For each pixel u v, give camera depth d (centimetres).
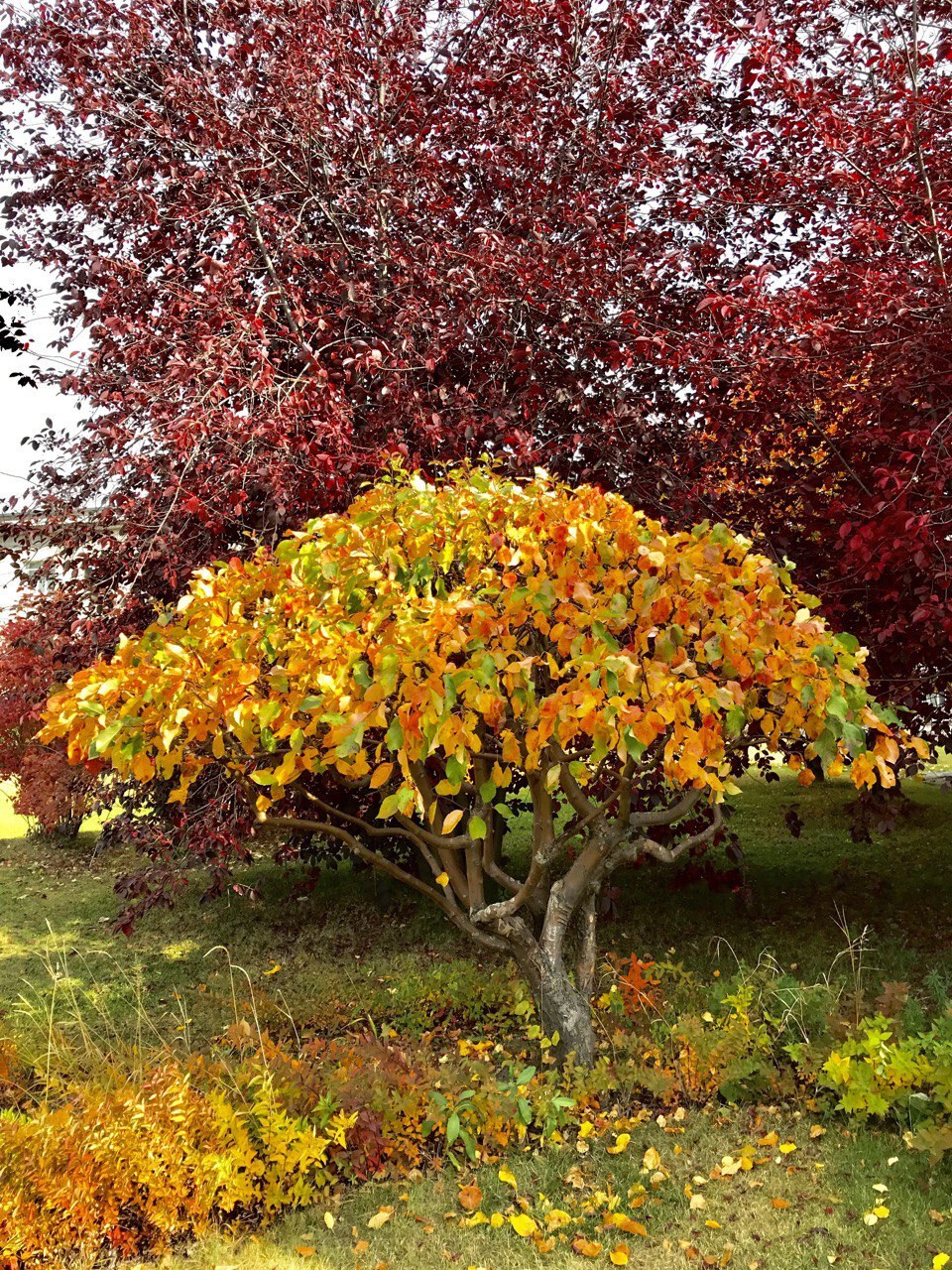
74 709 328
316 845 649
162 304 550
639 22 601
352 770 309
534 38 602
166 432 450
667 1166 316
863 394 458
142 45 569
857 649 348
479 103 620
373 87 610
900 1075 329
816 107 495
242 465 445
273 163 569
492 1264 271
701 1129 338
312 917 662
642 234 568
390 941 601
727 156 589
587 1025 386
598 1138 337
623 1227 282
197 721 329
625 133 601
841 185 482
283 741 371
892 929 539
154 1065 371
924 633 446
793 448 531
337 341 518
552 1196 304
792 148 551
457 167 613
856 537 418
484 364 568
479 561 345
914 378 433
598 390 548
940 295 424
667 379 550
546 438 543
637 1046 382
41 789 884
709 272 565
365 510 352
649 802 544
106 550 504
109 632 485
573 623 325
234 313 489
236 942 623
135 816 610
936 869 639
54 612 502
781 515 540
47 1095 349
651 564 333
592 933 414
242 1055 376
